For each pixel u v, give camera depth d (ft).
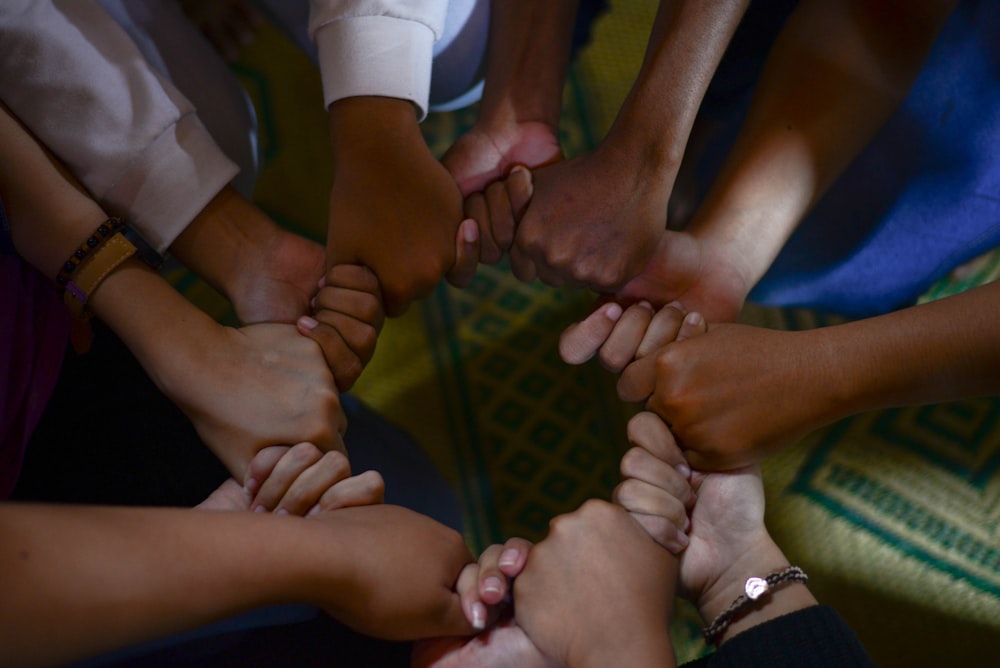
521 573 2.75
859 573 3.58
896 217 3.45
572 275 3.08
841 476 3.69
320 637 2.74
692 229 3.22
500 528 3.61
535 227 3.07
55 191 2.86
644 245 3.04
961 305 2.79
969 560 3.60
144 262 2.96
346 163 3.03
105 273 2.86
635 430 2.98
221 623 2.70
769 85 3.26
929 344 2.79
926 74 3.26
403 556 2.67
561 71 3.25
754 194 3.18
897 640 3.51
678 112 2.92
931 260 3.51
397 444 3.33
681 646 3.50
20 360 2.80
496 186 3.15
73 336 2.94
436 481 3.32
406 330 3.81
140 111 2.91
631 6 4.31
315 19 2.98
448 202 3.08
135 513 2.36
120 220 2.90
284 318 3.06
